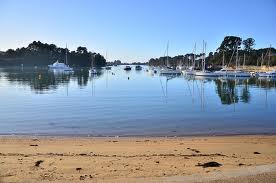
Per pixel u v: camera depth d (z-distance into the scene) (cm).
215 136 2131
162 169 1171
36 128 2425
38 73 13888
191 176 883
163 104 4028
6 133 2220
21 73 13750
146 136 2127
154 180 855
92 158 1391
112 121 2742
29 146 1717
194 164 1273
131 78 10856
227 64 16450
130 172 1125
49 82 8494
